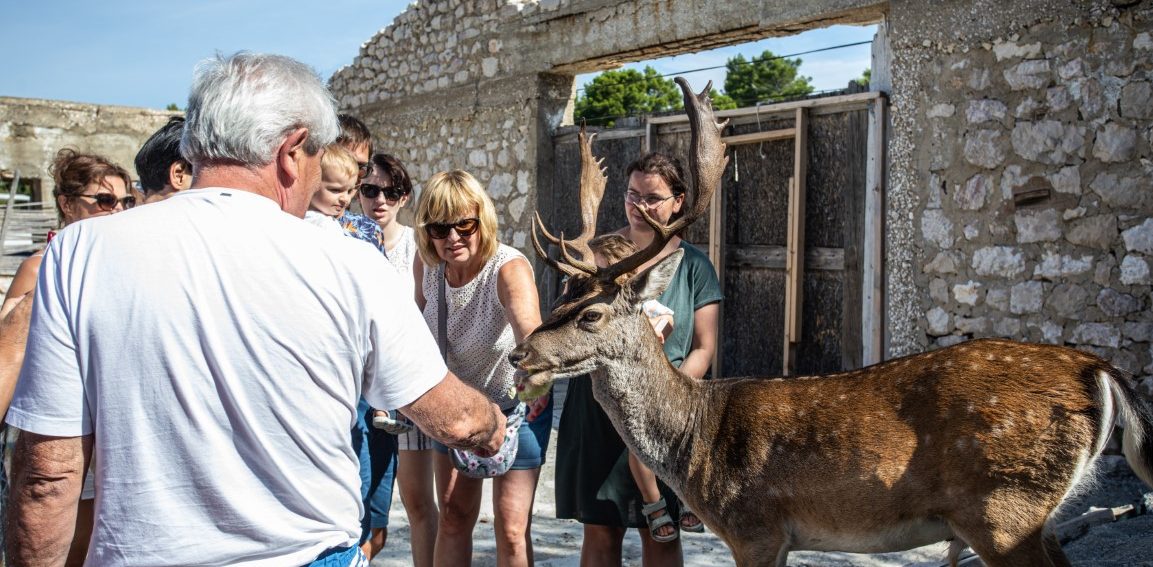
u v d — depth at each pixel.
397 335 1.89
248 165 1.85
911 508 2.97
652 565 3.54
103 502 1.74
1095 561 3.87
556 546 4.70
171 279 1.72
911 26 6.65
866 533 3.04
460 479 3.58
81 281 1.73
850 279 7.17
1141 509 4.59
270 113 1.83
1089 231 5.83
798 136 7.35
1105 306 5.78
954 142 6.45
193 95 1.86
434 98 10.88
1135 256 5.66
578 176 9.48
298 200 1.97
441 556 3.66
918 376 3.02
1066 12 5.89
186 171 2.94
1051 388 2.87
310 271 1.78
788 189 7.59
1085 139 5.84
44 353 1.71
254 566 1.78
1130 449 2.99
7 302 2.90
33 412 1.71
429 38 10.91
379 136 11.82
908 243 6.73
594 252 3.63
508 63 9.91
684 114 8.24
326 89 2.00
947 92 6.47
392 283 1.91
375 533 3.81
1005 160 6.20
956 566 3.31
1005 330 6.23
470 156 10.45
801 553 4.52
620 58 9.09
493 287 3.45
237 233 1.76
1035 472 2.83
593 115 27.03
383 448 3.76
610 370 3.21
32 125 16.00
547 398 3.55
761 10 7.68
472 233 3.39
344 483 1.88
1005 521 2.85
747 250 7.94
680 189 3.83
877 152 6.91
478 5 10.20
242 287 1.74
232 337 1.73
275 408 1.75
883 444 2.96
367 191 4.33
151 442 1.72
